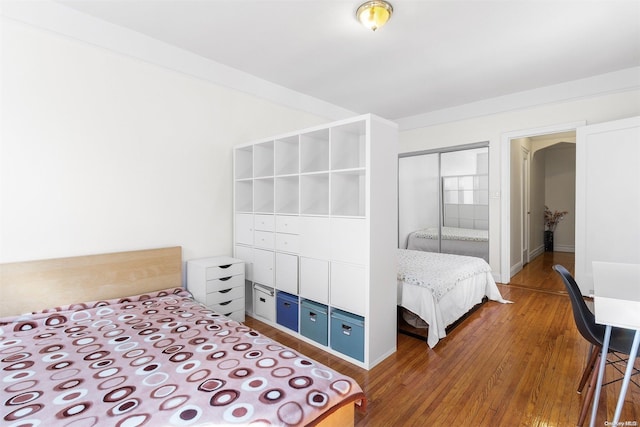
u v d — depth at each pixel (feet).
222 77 10.24
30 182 6.84
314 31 8.30
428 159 16.26
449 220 15.65
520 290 13.05
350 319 7.32
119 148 8.16
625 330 5.41
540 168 21.65
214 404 3.68
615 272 6.08
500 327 9.18
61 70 7.22
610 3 7.14
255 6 7.25
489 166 14.25
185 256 9.60
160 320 6.48
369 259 6.89
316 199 9.07
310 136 8.87
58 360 4.75
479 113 14.20
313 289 8.20
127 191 8.32
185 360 4.74
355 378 6.58
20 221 6.73
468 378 6.52
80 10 7.37
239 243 10.58
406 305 8.66
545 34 8.48
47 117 7.04
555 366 6.92
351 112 15.49
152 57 8.63
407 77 11.41
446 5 7.17
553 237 22.93
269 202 10.59
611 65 10.51
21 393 3.89
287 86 12.20
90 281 7.45
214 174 10.27
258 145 10.19
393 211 7.67
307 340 8.42
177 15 7.60
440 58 9.89
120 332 5.83
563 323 9.43
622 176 10.44
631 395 5.83
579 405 5.57
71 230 7.41
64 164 7.29
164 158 9.05
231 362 4.67
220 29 8.22
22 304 6.56
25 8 6.66
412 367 7.00
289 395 3.88
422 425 5.14
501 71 10.93
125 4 7.16
